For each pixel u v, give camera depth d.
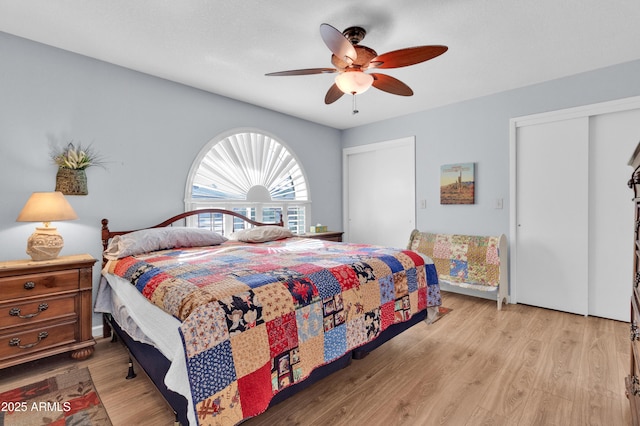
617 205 2.89
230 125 3.61
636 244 1.47
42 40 2.40
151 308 1.60
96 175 2.71
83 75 2.63
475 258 3.39
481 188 3.63
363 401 1.73
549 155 3.21
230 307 1.32
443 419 1.57
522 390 1.81
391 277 2.10
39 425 1.55
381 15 2.05
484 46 2.47
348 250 2.51
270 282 1.54
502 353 2.27
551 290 3.23
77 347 2.21
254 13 2.03
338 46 1.74
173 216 3.18
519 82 3.21
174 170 3.18
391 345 2.43
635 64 2.72
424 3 1.93
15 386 1.91
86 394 1.82
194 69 2.88
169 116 3.13
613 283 2.92
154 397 1.79
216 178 3.55
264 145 3.97
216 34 2.29
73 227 2.59
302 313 1.54
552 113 3.14
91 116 2.67
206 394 1.17
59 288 2.16
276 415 1.62
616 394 1.75
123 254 2.35
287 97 3.59
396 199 4.49
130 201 2.89
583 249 3.04
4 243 2.31
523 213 3.38
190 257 2.24
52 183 2.50
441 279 3.56
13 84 2.33
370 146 4.70
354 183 5.03
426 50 1.79
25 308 2.03
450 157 3.88
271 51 2.54
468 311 3.20
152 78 3.02
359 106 3.93
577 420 1.55
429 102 3.80
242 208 3.77
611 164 2.90
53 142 2.50
